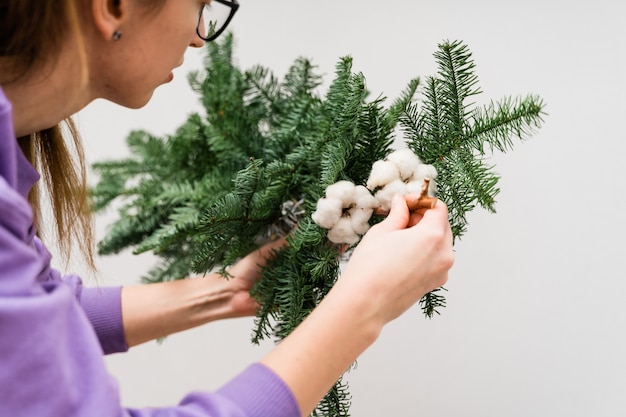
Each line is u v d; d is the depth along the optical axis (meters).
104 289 0.88
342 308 0.63
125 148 1.21
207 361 1.14
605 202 0.95
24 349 0.53
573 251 0.96
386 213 0.73
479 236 1.00
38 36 0.56
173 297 0.87
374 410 1.04
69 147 0.83
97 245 0.95
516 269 0.99
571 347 0.96
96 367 0.56
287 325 0.74
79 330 0.57
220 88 0.89
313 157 0.78
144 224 0.93
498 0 0.98
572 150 0.96
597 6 0.94
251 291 0.80
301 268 0.77
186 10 0.63
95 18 0.58
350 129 0.75
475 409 1.00
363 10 1.05
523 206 0.98
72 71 0.60
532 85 0.98
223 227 0.77
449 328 1.01
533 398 0.98
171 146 0.92
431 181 0.71
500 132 0.72
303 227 0.75
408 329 1.02
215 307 0.88
